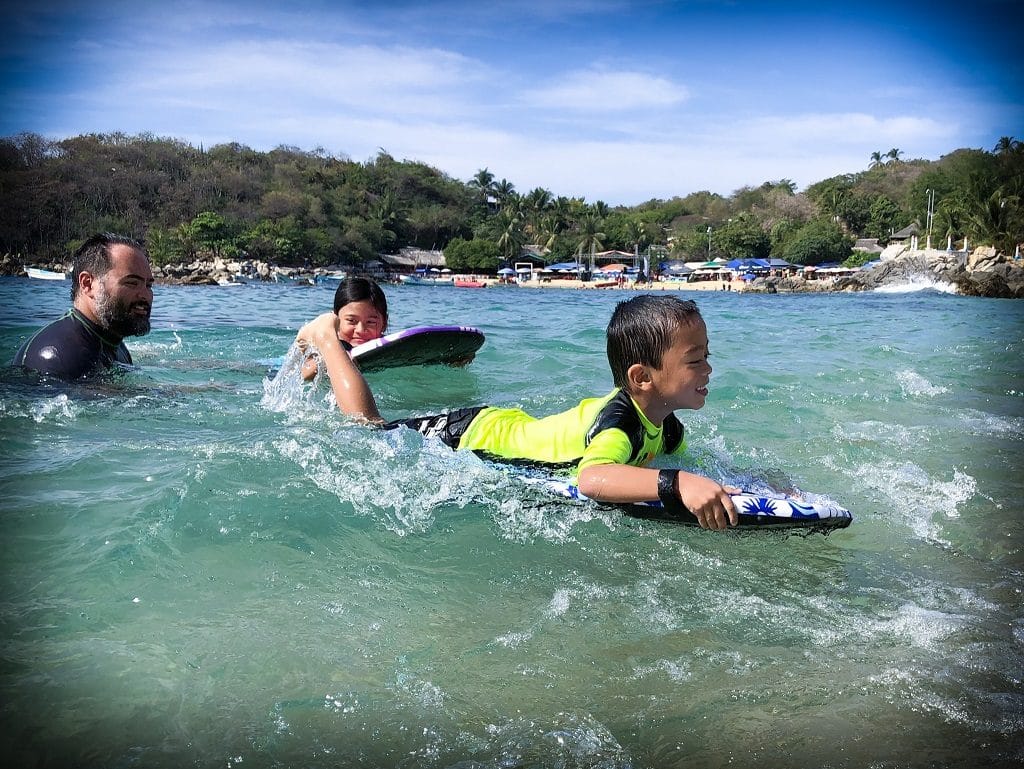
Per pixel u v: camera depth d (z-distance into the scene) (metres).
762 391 4.84
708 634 1.85
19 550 2.07
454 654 1.73
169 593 1.91
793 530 2.45
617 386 2.94
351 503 2.57
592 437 2.78
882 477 3.09
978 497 2.86
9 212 74.12
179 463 2.80
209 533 2.25
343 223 92.06
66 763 1.32
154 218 83.56
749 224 98.50
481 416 3.22
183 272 58.78
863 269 52.38
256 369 5.30
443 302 21.42
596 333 8.73
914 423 4.06
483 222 112.50
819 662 1.73
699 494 2.39
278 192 91.19
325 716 1.48
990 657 1.76
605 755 1.41
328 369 3.79
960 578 2.19
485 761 1.38
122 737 1.39
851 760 1.40
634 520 2.60
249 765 1.34
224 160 100.06
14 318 8.81
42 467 2.73
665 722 1.51
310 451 3.03
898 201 114.00
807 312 17.17
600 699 1.58
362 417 3.62
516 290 50.81
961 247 64.12
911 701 1.58
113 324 4.56
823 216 104.12
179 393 4.15
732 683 1.65
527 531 2.49
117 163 87.81
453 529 2.47
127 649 1.66
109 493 2.48
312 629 1.79
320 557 2.18
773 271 80.38
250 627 1.78
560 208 106.31
